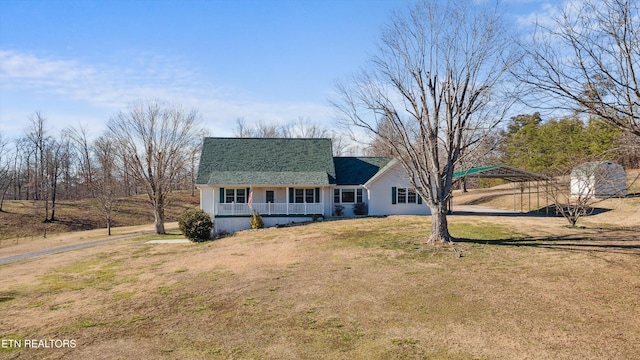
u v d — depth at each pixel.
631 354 8.10
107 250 25.61
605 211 26.95
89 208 52.91
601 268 14.43
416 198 31.38
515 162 43.22
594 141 16.33
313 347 8.95
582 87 8.64
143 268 18.98
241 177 30.80
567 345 8.61
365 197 32.31
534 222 24.66
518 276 14.07
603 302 11.17
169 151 35.38
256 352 8.78
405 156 22.19
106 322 11.30
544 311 10.70
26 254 25.95
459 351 8.49
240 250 21.72
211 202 31.02
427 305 11.54
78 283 16.48
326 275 15.38
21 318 11.96
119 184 45.78
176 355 8.80
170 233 35.06
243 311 11.66
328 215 31.66
